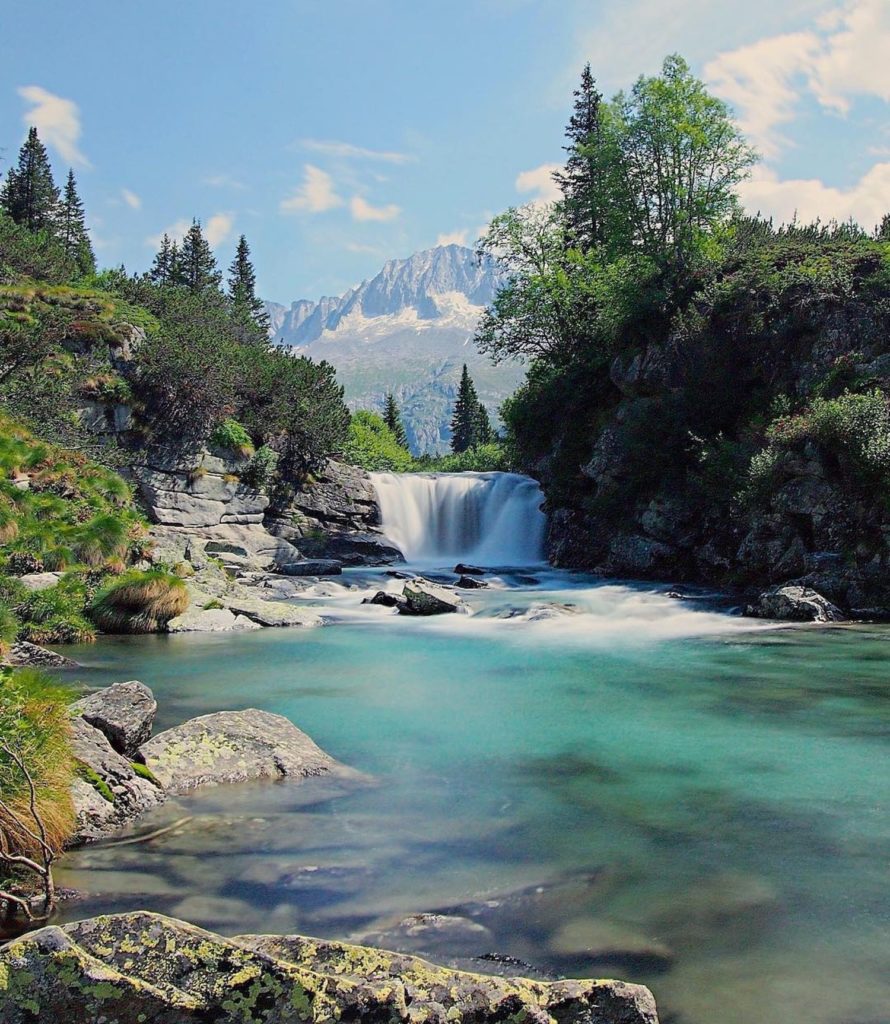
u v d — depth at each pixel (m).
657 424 34.91
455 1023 4.42
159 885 6.98
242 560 35.09
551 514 41.41
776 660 17.80
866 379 28.58
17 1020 4.20
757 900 6.77
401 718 12.92
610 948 6.02
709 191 45.22
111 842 7.86
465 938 6.16
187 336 39.94
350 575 34.25
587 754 10.94
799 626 22.34
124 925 4.61
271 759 9.96
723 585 29.89
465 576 32.38
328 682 15.73
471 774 10.08
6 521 22.92
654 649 19.39
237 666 17.30
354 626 23.38
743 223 50.41
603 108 47.12
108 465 33.94
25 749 7.68
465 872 7.29
